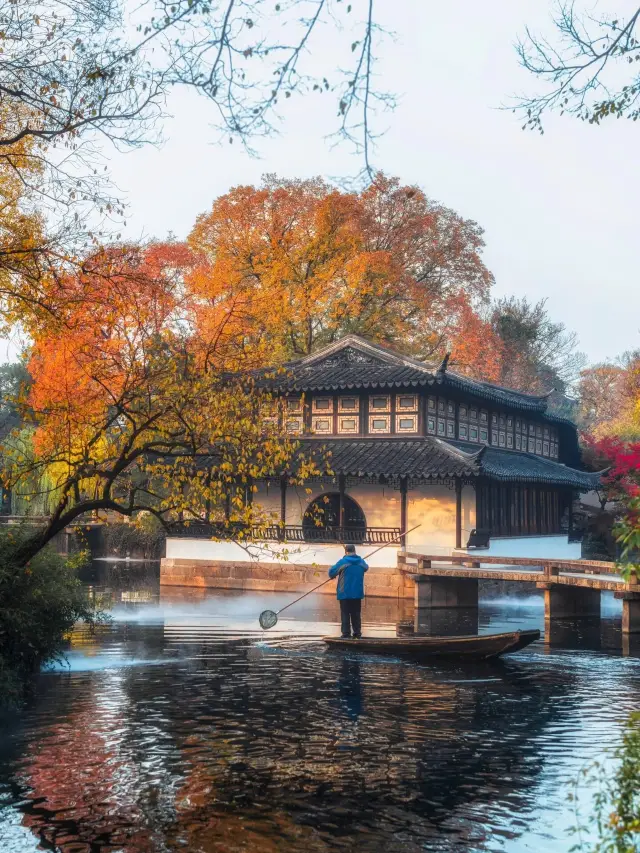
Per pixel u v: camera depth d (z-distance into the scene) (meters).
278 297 52.50
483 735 13.79
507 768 12.05
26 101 13.73
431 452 38.62
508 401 45.81
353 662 20.41
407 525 40.06
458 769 12.01
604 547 54.91
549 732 13.99
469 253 58.28
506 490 43.41
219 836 9.75
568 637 25.70
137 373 16.31
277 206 55.38
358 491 40.81
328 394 41.31
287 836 9.75
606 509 59.09
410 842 9.59
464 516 39.50
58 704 15.59
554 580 28.59
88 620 19.19
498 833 9.81
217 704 15.78
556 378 93.69
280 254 53.91
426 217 56.66
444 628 27.95
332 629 26.33
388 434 40.56
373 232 56.59
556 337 92.19
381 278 54.34
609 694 17.06
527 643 20.34
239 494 17.58
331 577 23.30
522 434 50.62
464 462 37.50
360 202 55.19
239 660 20.47
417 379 39.12
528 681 18.39
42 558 17.98
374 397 40.88
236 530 17.52
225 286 50.66
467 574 30.75
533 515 47.09
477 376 60.72
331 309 54.62
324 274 53.03
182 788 11.19
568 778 11.60
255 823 10.09
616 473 47.50
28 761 12.21
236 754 12.62
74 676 18.16
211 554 40.84
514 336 76.50
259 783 11.39
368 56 7.48
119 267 15.73
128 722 14.35
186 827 9.98
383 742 13.34
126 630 25.50
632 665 20.56
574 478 48.91
